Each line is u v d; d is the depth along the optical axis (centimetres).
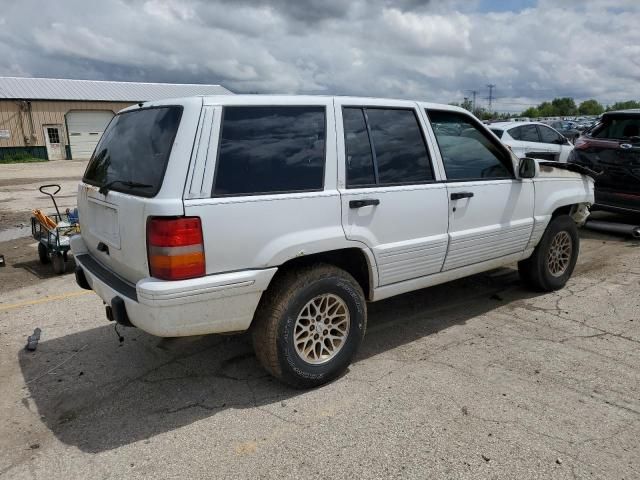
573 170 564
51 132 3550
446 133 437
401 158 399
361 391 355
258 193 322
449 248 430
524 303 522
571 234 555
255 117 330
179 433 313
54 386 374
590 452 286
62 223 684
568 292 554
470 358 402
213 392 361
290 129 343
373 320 485
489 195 457
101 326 482
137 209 308
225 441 304
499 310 504
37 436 315
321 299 357
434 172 418
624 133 793
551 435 302
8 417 335
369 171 377
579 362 393
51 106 3509
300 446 296
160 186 299
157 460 288
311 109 355
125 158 354
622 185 775
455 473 271
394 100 405
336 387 362
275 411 334
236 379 378
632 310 499
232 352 422
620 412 325
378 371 384
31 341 437
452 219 429
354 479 269
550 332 450
